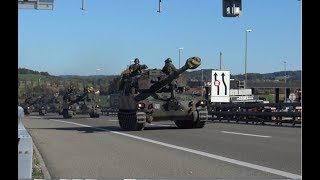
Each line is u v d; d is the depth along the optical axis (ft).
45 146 50.88
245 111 97.40
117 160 39.06
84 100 157.07
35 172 31.17
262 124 89.61
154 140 56.59
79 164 36.81
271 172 31.78
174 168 34.30
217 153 42.83
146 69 79.30
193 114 75.10
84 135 65.87
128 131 73.15
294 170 32.42
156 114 73.51
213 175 30.94
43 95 231.50
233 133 64.95
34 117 170.40
